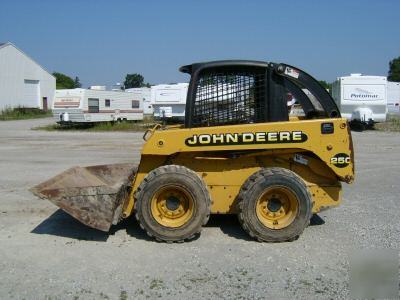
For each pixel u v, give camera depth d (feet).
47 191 19.25
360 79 83.92
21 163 44.83
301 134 19.63
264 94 20.02
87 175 22.99
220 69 20.15
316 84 20.25
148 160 20.83
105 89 112.98
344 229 21.53
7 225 22.66
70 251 18.89
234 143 19.66
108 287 15.38
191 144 19.77
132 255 18.35
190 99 20.26
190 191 19.34
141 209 19.58
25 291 15.12
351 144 19.88
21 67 193.26
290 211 19.65
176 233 19.47
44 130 97.04
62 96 99.76
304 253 18.40
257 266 17.11
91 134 85.10
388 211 24.89
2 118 154.61
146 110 166.20
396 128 88.69
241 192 19.75
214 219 23.20
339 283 15.58
